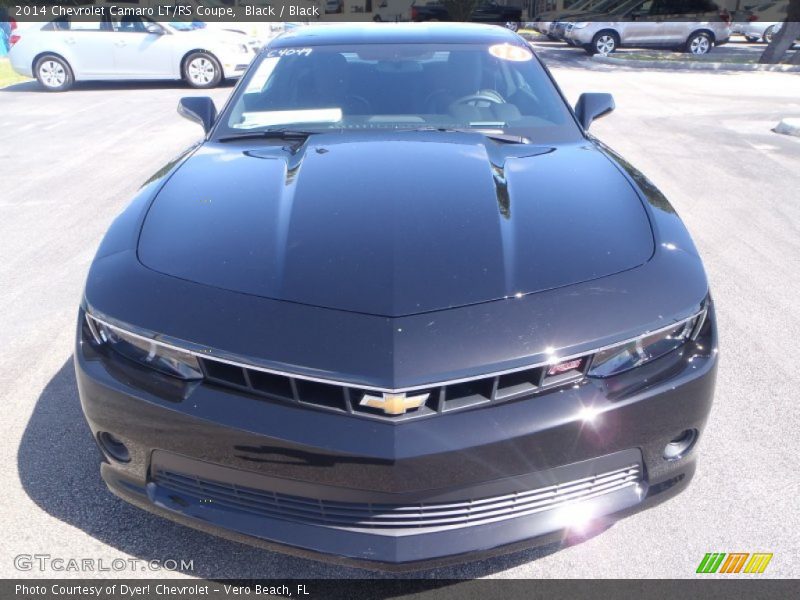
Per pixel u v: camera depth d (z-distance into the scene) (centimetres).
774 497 251
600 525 204
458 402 184
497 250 210
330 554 193
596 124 912
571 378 192
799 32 1598
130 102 1143
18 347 356
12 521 241
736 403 306
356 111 325
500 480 189
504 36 375
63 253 486
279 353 184
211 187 255
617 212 237
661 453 208
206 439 191
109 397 203
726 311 395
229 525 199
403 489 183
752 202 592
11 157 767
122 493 217
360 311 190
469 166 261
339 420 183
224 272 206
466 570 224
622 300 199
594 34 1886
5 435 286
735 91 1224
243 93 341
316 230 219
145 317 199
